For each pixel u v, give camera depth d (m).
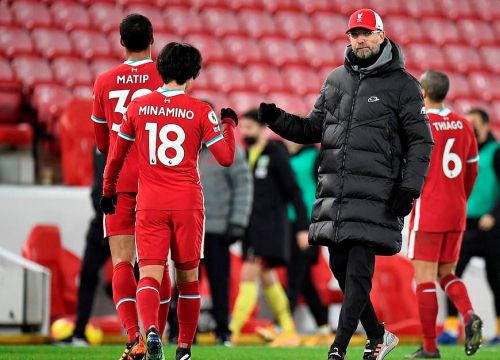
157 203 19.72
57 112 49.47
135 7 63.09
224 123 20.70
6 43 57.19
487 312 41.16
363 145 20.30
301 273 36.50
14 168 46.50
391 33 69.56
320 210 20.61
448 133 26.19
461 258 36.50
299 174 37.88
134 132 19.97
